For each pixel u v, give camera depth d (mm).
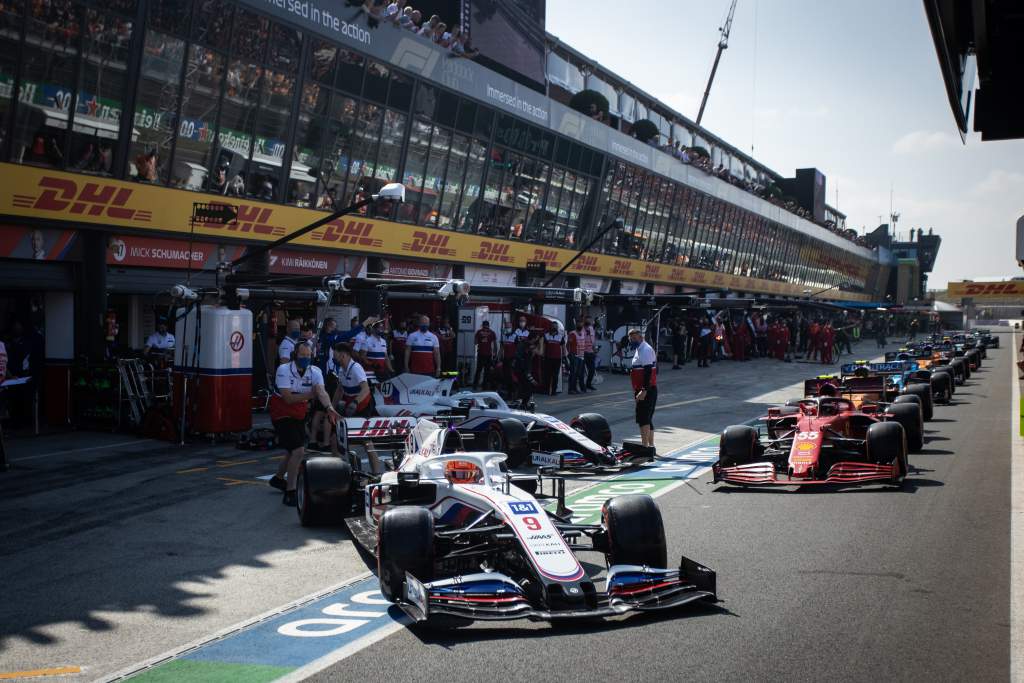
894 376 20875
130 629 5555
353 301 23188
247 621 5688
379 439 10547
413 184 23953
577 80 37938
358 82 21172
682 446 14195
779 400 21922
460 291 14203
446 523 6910
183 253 18219
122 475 11281
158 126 16938
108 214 16375
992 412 18281
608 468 11359
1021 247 10477
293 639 5316
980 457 12109
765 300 30062
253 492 10203
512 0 29547
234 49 17906
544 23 31578
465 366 24781
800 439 10633
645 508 6141
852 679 4531
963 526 7961
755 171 65750
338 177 21422
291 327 14562
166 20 16469
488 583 5652
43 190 15297
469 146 25891
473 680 4582
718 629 5316
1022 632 5191
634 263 38562
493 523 6395
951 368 22891
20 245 15328
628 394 23234
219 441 14164
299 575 6801
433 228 25016
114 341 17656
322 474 8344
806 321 45312
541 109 28984
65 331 16188
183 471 11594
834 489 9938
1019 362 14570
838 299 79938
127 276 17234
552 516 7188
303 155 20312
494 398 12961
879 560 6859
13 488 10406
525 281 30812
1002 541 7383
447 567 6508
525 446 11867
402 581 5742
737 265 52875
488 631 5406
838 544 7402
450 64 24125
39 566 7078
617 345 30891
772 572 6578
